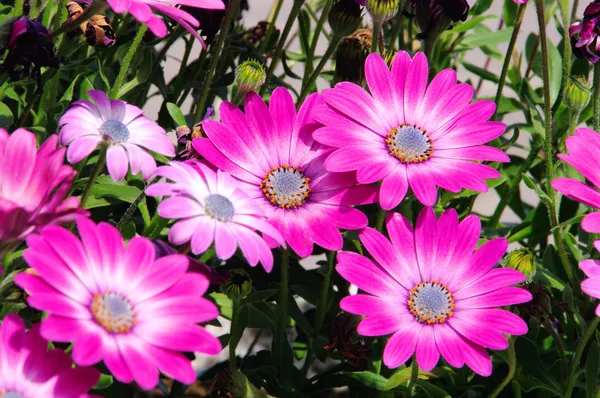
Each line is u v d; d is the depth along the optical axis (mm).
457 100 513
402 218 498
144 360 424
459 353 480
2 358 416
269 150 506
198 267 463
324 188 502
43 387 417
